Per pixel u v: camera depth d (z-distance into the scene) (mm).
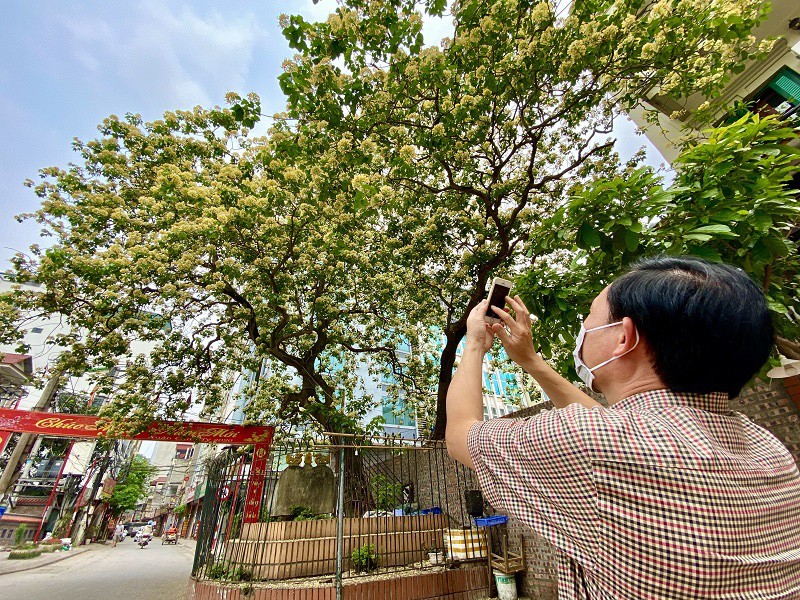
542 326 3699
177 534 33344
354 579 5473
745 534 608
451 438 941
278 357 9844
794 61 6555
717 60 5289
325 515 7559
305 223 8125
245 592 5195
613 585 610
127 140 9305
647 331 833
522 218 7973
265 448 6895
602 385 937
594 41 5223
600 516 632
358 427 9680
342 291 10242
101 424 8070
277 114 7070
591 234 2943
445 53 6188
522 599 5906
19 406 19328
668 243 2932
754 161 2777
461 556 6227
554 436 701
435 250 8805
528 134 6637
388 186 6062
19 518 21047
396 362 11422
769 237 2674
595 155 7949
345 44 5258
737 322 755
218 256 8789
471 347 1152
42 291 8656
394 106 6172
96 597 8141
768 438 859
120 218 8406
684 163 3059
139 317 8484
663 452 625
